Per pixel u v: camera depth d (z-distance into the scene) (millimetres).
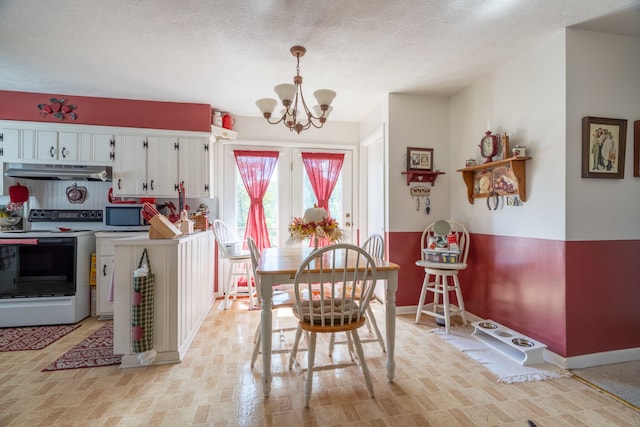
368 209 4051
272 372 1967
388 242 3146
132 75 2703
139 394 1725
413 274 3189
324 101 2020
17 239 2719
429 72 2689
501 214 2568
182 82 2857
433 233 3164
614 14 1871
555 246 2080
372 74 2723
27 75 2686
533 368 2012
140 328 1984
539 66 2215
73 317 2822
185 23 1954
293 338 2543
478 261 2850
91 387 1793
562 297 2023
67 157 3102
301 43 2203
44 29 2008
